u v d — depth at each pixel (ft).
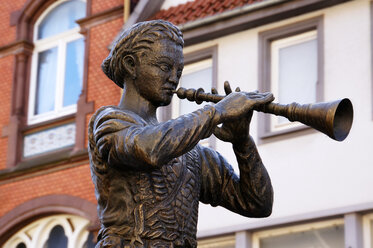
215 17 61.16
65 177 69.46
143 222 13.91
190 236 14.26
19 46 75.00
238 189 15.16
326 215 54.34
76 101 72.08
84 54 71.67
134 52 14.58
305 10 58.85
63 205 68.74
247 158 14.97
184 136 13.50
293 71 59.16
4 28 76.43
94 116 14.42
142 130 13.60
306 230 55.42
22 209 70.54
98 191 14.25
